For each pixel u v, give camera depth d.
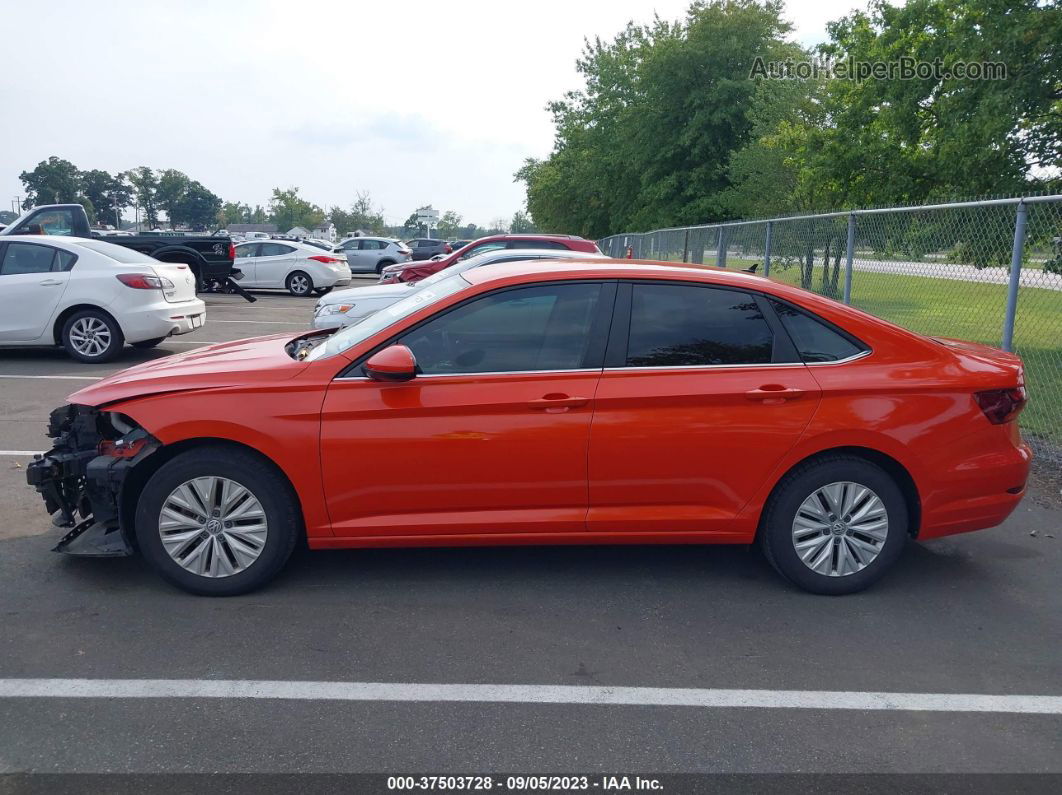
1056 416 7.27
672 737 3.14
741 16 30.48
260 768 2.90
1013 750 3.11
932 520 4.34
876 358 4.32
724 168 30.09
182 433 4.07
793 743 3.12
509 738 3.11
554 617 4.11
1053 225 6.98
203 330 14.60
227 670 3.54
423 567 4.69
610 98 40.72
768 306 4.32
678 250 17.81
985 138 12.47
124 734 3.08
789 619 4.14
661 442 4.16
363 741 3.07
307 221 113.06
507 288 4.27
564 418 4.12
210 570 4.20
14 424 7.54
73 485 4.40
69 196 105.69
